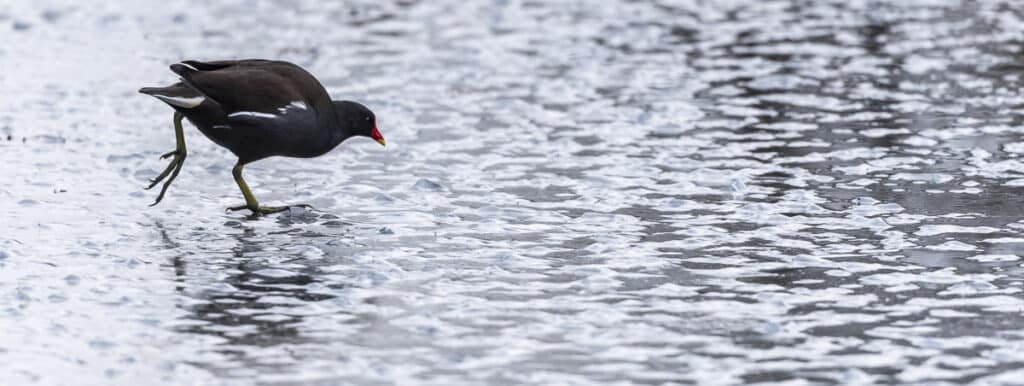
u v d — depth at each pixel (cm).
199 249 1277
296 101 1355
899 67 2148
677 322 1089
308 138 1373
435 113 1891
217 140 1367
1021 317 1095
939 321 1088
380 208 1434
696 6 2680
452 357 1009
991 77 2077
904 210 1415
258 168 1609
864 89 2006
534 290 1167
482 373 983
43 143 1703
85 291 1152
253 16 2586
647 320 1093
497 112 1897
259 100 1334
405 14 2612
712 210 1421
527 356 1016
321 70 2142
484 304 1131
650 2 2722
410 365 997
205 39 2367
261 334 1058
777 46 2312
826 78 2080
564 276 1206
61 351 1020
